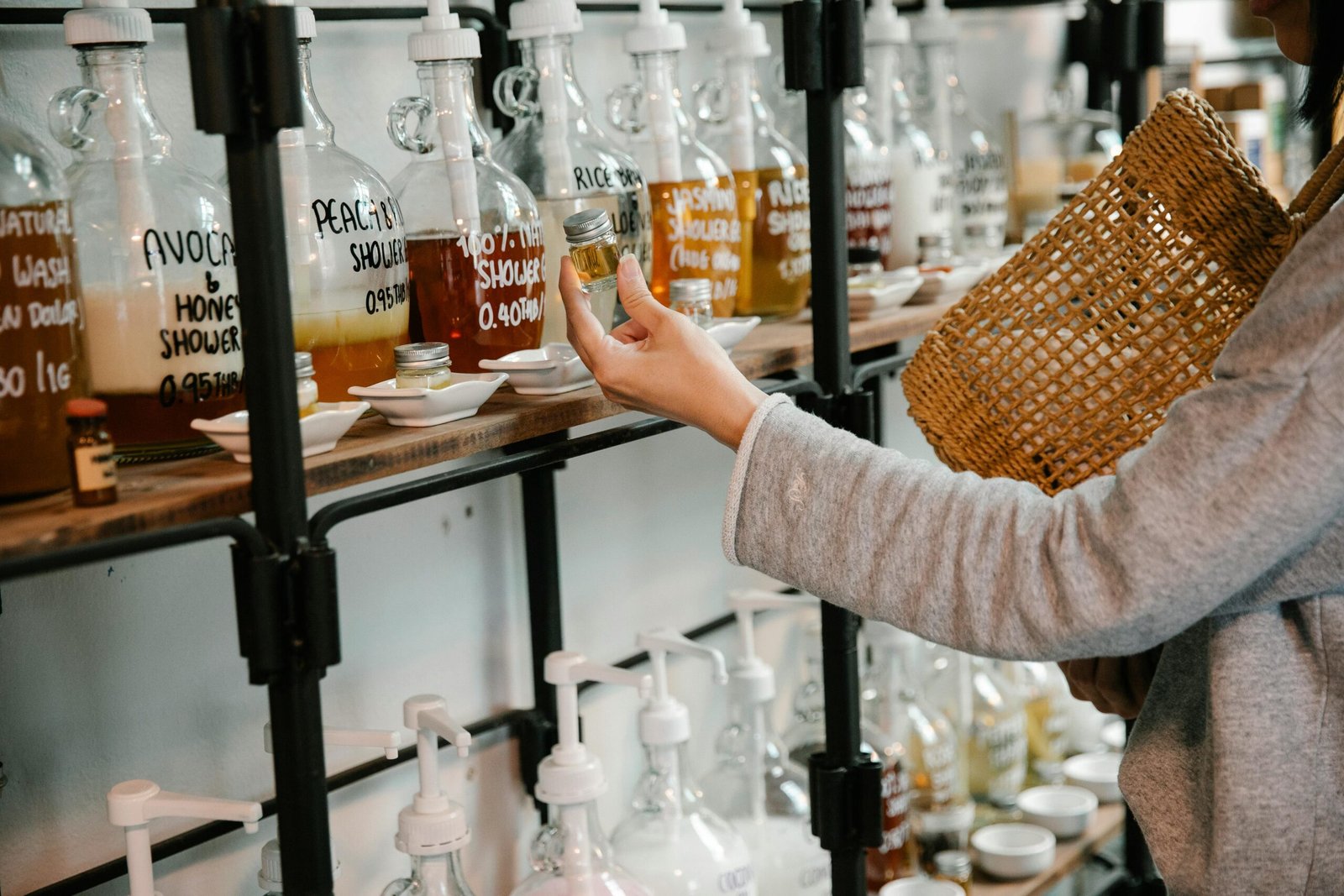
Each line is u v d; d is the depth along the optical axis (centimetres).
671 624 155
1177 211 92
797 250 131
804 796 139
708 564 160
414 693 126
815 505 82
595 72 141
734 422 85
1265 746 82
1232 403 72
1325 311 71
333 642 73
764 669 137
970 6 178
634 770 149
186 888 108
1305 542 75
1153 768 91
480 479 84
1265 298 74
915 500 81
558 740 131
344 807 119
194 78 68
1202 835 87
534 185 104
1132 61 182
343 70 117
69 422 68
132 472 77
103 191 78
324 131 91
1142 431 94
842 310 113
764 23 161
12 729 96
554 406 91
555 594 133
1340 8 86
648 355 88
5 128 71
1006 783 168
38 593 97
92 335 77
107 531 66
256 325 71
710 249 120
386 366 90
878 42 152
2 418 68
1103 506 76
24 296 69
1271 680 82
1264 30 262
